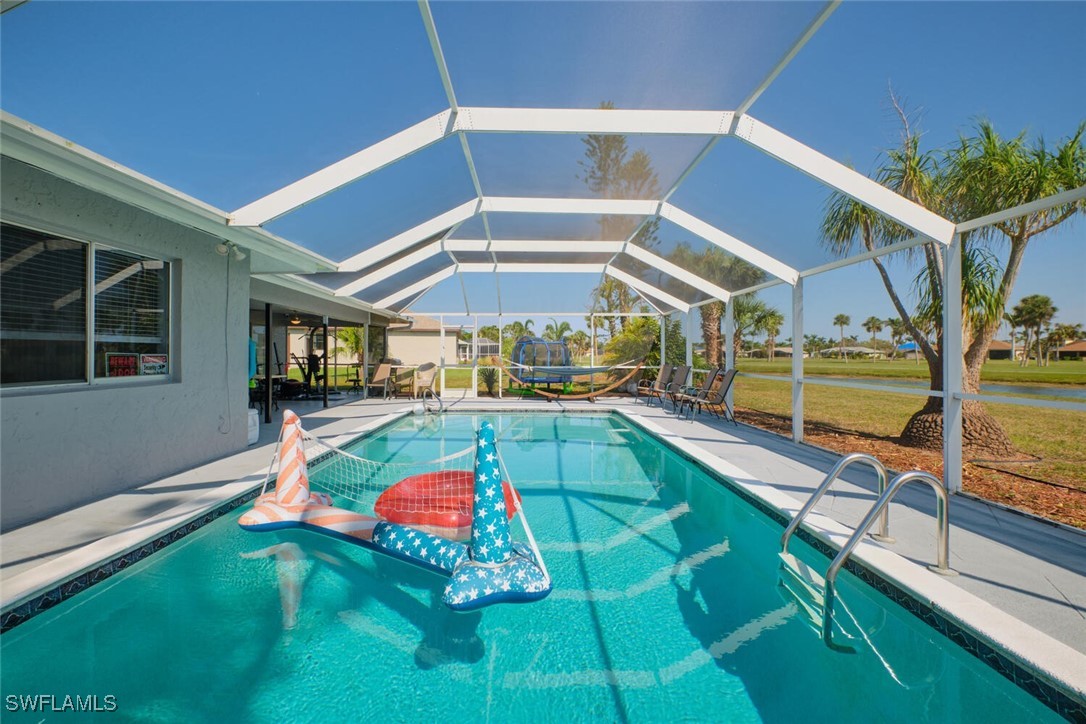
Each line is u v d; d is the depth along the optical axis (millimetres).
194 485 4793
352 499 5379
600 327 17469
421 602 3143
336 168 4949
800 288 7598
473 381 14844
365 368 14492
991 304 6539
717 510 5000
